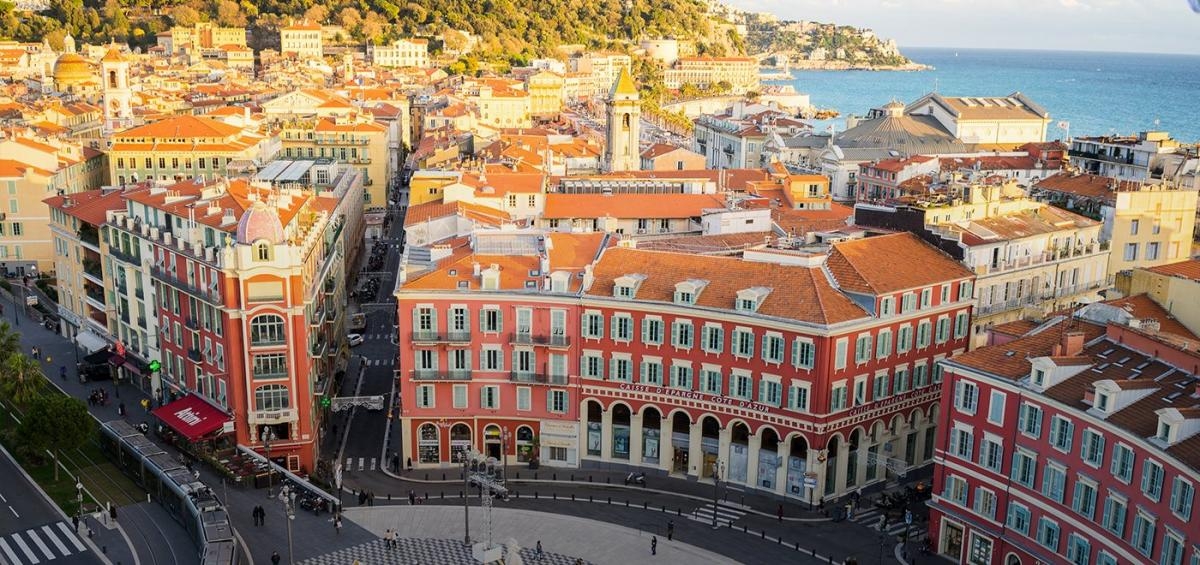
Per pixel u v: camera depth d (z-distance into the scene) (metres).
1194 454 83.38
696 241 159.25
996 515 104.69
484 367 134.50
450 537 117.50
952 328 136.38
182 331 143.62
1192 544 82.31
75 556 112.81
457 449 137.00
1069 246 160.75
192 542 116.31
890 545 115.38
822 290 124.38
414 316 132.50
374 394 161.00
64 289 182.50
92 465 137.00
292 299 130.38
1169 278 113.38
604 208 177.88
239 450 133.38
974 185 162.25
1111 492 91.31
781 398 123.81
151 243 146.62
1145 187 184.88
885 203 163.38
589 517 122.69
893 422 131.88
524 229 147.25
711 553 114.19
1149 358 99.81
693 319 127.06
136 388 162.38
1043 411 98.56
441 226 165.12
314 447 137.00
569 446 135.75
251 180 167.88
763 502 126.38
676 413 132.25
